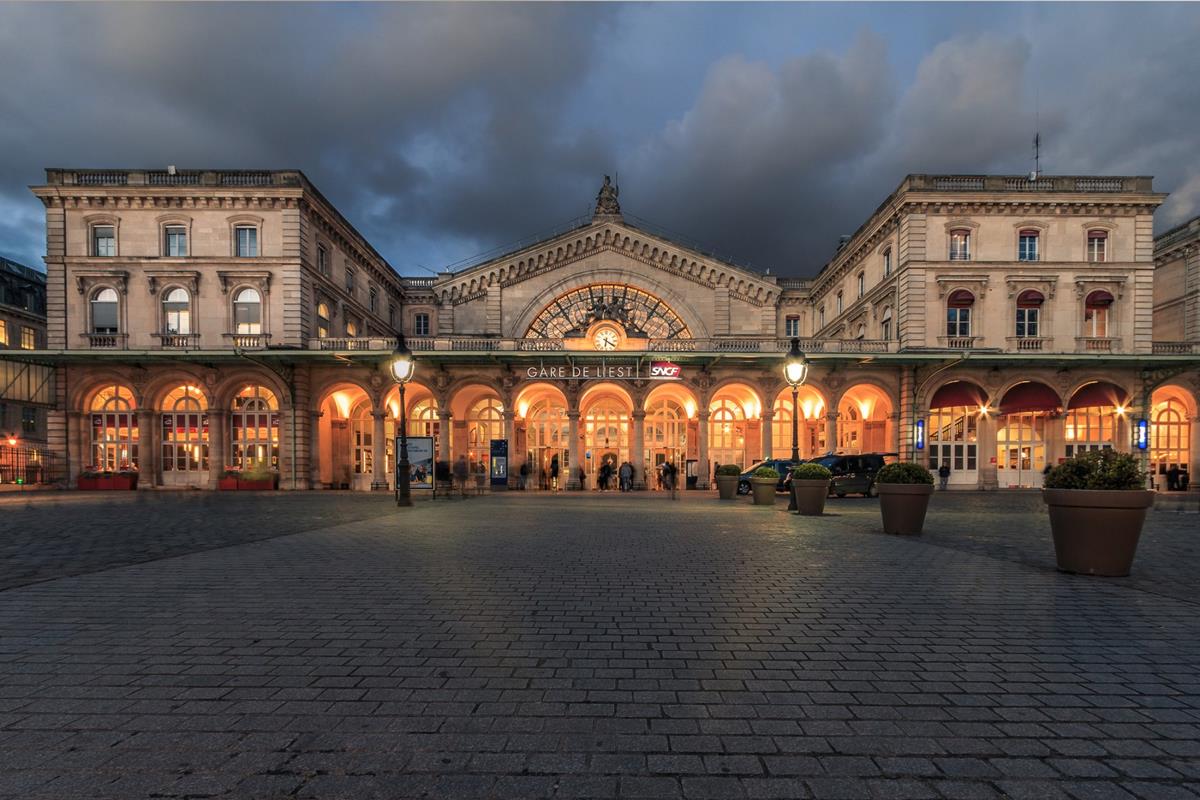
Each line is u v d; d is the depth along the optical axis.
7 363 28.28
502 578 7.52
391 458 33.12
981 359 28.09
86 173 30.27
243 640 5.09
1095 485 7.94
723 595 6.69
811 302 47.34
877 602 6.42
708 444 31.67
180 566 8.29
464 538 11.10
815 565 8.46
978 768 3.10
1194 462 30.66
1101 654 4.85
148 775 2.99
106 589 6.91
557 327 39.09
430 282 46.22
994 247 30.78
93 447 30.41
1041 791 2.89
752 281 38.56
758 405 34.00
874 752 3.26
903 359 28.23
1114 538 7.72
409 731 3.46
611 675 4.33
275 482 29.62
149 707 3.78
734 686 4.14
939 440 31.20
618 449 33.88
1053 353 28.42
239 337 29.72
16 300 44.38
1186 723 3.64
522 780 2.96
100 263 29.88
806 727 3.54
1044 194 30.45
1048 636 5.30
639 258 39.31
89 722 3.57
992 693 4.06
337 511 16.97
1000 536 11.72
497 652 4.81
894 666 4.55
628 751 3.25
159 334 29.67
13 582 7.29
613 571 7.96
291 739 3.36
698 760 3.16
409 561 8.67
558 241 38.91
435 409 33.62
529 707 3.79
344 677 4.28
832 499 23.98
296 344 29.86
